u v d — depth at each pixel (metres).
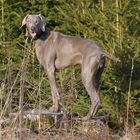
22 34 17.39
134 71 15.93
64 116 12.80
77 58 14.06
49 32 14.30
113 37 16.31
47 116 14.05
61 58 14.16
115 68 16.00
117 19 16.39
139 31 16.28
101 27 16.44
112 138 13.30
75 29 17.06
